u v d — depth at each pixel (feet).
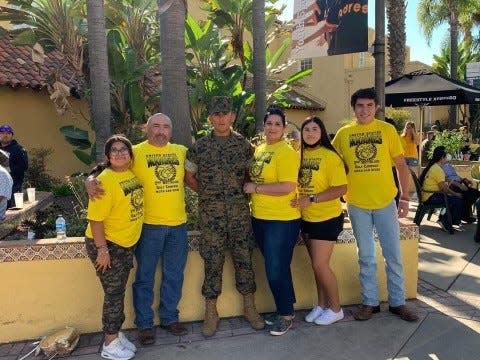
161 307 13.07
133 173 12.02
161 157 12.31
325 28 20.35
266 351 12.03
